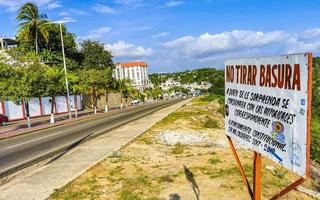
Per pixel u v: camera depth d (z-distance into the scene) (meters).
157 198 7.41
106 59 80.31
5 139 20.91
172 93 175.25
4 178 10.11
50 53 62.00
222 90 73.69
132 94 101.38
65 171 9.98
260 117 4.05
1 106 39.22
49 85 29.27
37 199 7.54
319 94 26.56
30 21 57.09
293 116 3.34
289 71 3.39
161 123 22.81
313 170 15.60
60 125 28.80
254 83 4.18
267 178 9.05
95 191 7.95
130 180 8.70
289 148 3.42
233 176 8.91
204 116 28.11
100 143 15.28
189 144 15.49
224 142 15.46
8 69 26.09
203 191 7.80
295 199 7.79
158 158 11.61
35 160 12.65
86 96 65.56
